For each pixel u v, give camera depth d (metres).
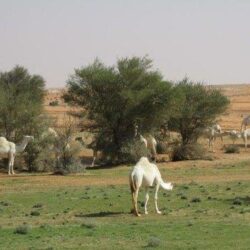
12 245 23.73
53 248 23.08
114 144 60.44
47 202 35.84
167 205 34.06
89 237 25.16
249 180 45.00
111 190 40.72
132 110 60.94
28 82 104.69
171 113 62.91
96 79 61.22
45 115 60.38
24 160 56.31
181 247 23.05
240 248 22.86
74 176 49.94
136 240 24.50
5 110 57.81
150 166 31.31
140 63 63.84
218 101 65.94
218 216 30.41
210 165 55.69
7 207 34.50
